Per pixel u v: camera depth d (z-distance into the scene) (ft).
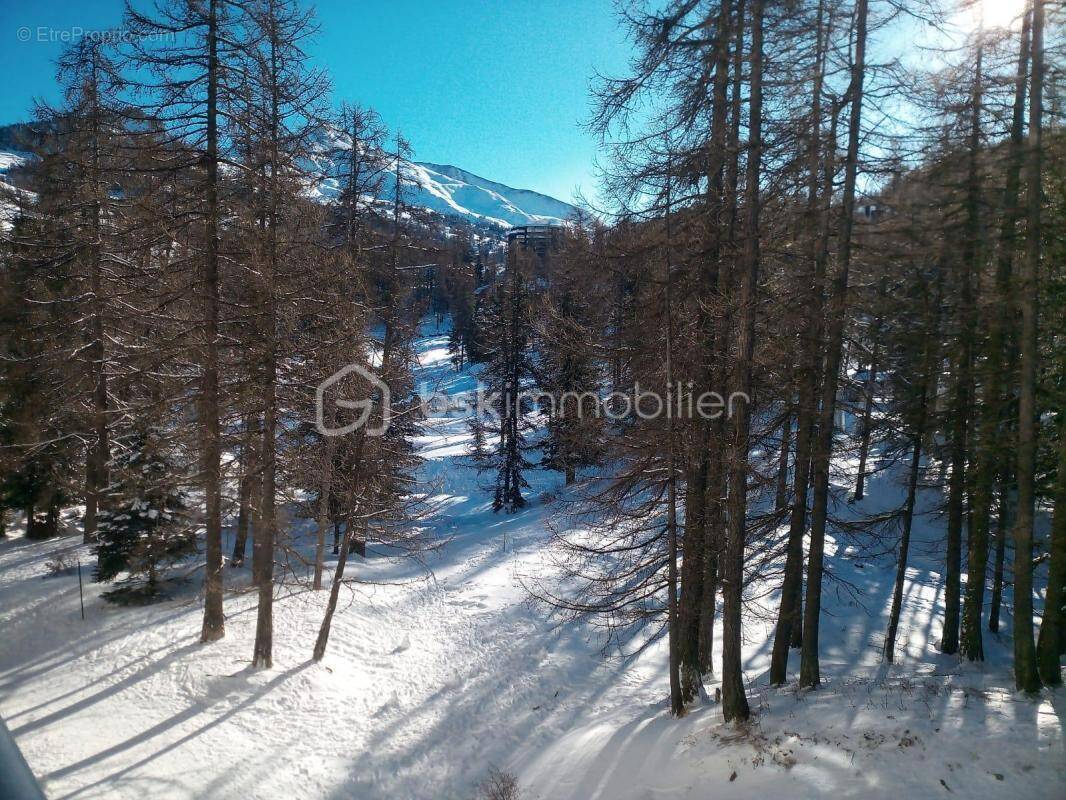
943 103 33.17
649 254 33.04
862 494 88.69
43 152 57.21
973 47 33.83
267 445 41.98
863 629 57.11
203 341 40.63
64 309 61.87
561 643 54.13
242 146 40.52
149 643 45.98
